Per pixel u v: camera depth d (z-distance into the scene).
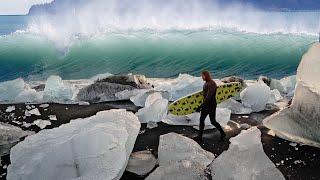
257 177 4.88
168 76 15.39
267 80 11.34
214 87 6.56
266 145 6.59
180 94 10.04
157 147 6.55
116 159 5.06
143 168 5.58
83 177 4.81
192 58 17.97
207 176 5.05
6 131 6.89
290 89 11.21
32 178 4.99
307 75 6.82
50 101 10.00
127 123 5.94
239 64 16.97
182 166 5.10
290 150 6.36
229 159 5.12
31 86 12.39
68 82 12.73
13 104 9.79
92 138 5.24
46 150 5.40
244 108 8.86
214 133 7.27
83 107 9.44
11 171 5.18
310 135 6.38
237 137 5.69
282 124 6.79
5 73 16.89
